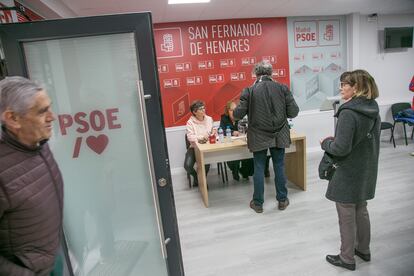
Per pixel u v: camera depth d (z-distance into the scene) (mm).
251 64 4598
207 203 3186
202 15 4031
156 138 1596
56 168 1173
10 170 953
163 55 4340
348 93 1684
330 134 5043
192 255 2299
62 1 3029
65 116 1585
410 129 5375
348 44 4871
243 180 3986
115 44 1521
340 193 1775
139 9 3465
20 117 948
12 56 1416
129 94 1592
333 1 3863
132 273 1839
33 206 1001
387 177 3561
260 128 2707
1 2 2174
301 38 4695
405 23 5078
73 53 1517
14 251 1013
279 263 2109
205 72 4492
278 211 2928
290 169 3666
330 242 2312
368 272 1919
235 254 2268
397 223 2488
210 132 3525
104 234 1778
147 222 1785
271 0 3562
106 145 1652
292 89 4805
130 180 1718
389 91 5281
